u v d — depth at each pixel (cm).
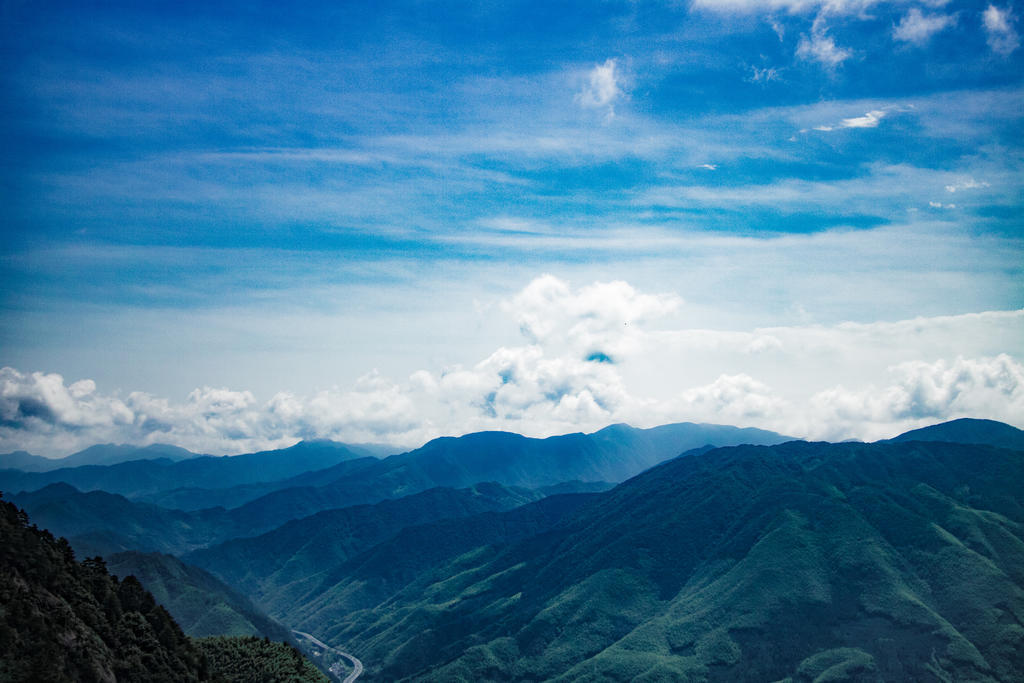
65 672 15362
